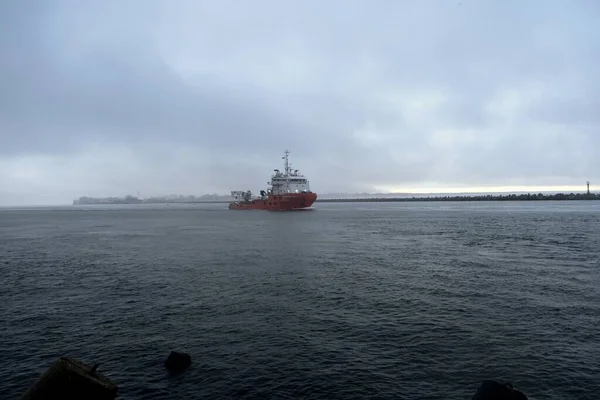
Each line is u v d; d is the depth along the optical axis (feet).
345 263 104.27
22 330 53.93
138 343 48.78
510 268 93.76
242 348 46.83
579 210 391.65
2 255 129.90
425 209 527.81
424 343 47.32
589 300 64.59
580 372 39.45
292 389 37.19
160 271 96.53
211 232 215.31
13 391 37.47
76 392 22.89
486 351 44.78
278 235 189.98
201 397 36.11
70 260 116.88
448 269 93.66
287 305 64.44
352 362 42.55
